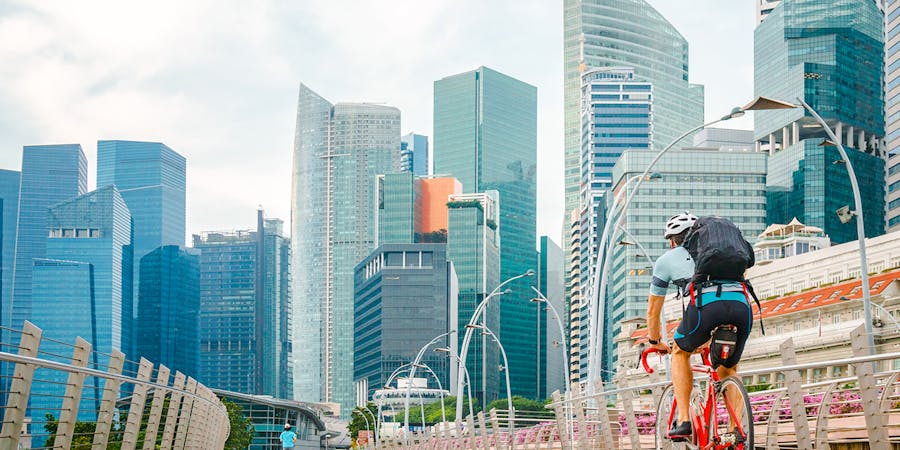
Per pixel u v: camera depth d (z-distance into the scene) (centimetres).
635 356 12156
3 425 1147
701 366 868
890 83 16738
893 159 16488
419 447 4350
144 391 1677
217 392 18625
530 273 6081
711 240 809
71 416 1332
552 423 2275
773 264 10562
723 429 824
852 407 1283
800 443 994
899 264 8888
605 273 4416
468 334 7712
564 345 5803
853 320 8012
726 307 804
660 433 1065
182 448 2239
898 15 16275
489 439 2723
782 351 995
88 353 1362
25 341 1173
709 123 3756
